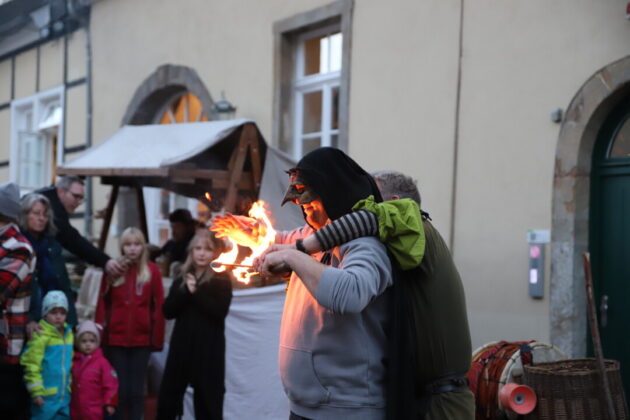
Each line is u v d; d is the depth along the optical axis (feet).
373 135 20.15
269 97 23.65
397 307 6.88
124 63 30.22
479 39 17.56
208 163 18.08
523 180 16.51
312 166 7.06
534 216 16.26
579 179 15.60
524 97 16.57
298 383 7.10
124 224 29.78
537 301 16.12
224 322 14.60
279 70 23.30
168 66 27.84
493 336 16.88
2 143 38.86
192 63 26.89
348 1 20.95
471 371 13.08
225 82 25.44
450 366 7.16
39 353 13.29
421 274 7.14
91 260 15.64
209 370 14.17
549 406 12.01
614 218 15.58
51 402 13.50
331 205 7.01
